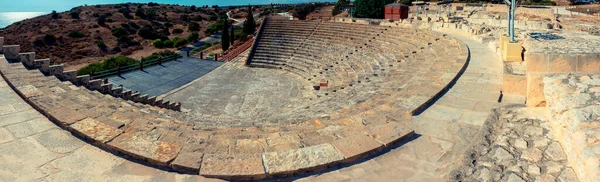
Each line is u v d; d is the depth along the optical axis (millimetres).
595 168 4344
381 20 39594
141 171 6176
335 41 33812
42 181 5898
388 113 9312
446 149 7145
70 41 61594
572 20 39438
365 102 11680
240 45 45469
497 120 8344
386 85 14977
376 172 6230
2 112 8984
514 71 11734
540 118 7711
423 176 6086
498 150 6465
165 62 31750
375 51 28516
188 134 7891
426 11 50938
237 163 6188
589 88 6496
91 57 53656
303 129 8859
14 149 6969
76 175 6074
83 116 8352
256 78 28547
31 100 9648
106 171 6191
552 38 12516
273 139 7359
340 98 15773
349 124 8727
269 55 34531
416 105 9797
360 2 53844
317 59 31094
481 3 60000
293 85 26078
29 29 71500
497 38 21078
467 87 11898
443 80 12539
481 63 15859
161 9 110750
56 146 7078
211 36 67812
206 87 25516
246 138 7590
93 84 15461
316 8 83562
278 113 16109
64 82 13484
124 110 10906
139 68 28125
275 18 41781
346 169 6312
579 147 5004
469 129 8195
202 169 6004
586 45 10516
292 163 6223
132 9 110000
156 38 68312
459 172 5953
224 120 12688
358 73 23609
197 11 111938
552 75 7652
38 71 13781
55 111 8648
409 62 20406
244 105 21203
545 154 5996
